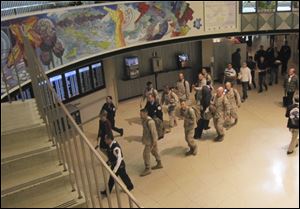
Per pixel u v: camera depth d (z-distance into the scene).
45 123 4.75
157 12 13.56
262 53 15.39
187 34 14.60
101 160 3.71
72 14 10.71
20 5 10.33
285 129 11.20
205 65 16.88
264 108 13.24
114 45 12.47
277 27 15.06
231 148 10.16
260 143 10.34
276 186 8.07
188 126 9.58
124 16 12.58
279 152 9.70
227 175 8.74
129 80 15.66
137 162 9.81
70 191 4.13
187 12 14.32
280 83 16.28
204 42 16.45
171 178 8.79
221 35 15.16
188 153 9.95
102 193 7.88
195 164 9.40
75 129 3.81
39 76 4.97
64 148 4.30
